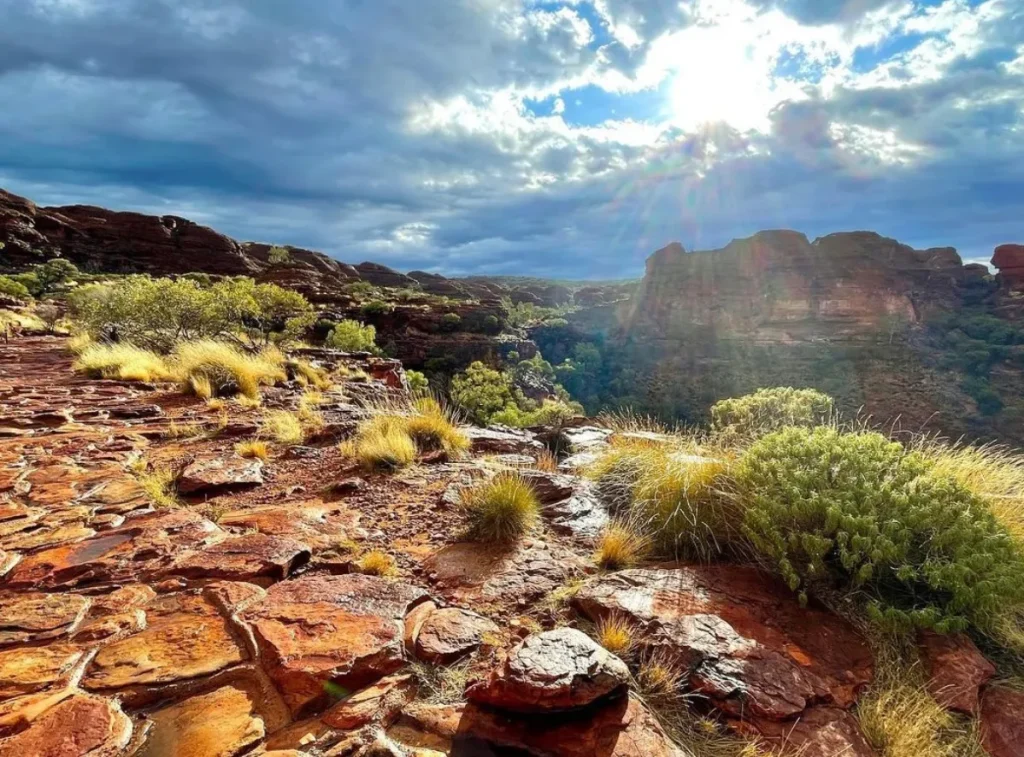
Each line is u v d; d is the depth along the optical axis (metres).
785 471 3.06
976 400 67.56
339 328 35.38
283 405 7.24
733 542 3.02
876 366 79.00
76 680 1.78
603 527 3.46
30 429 5.43
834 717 1.89
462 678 1.94
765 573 2.80
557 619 2.40
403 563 2.88
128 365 8.84
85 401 6.84
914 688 2.05
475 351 70.06
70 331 17.97
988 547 2.48
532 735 1.64
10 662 1.87
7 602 2.29
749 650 2.14
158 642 2.02
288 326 21.73
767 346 92.94
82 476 4.01
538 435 6.89
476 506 3.38
